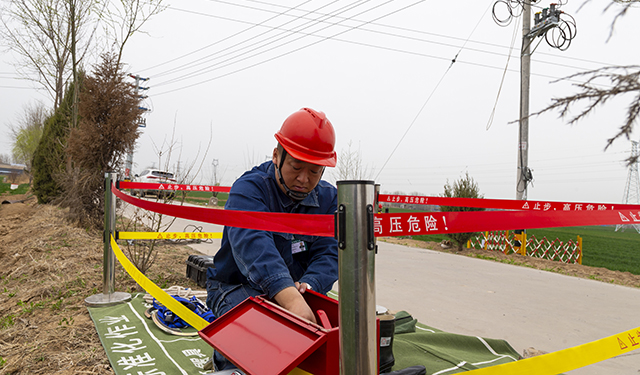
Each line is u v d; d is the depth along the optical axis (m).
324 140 1.76
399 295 4.84
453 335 3.15
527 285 5.79
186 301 3.36
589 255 13.39
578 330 3.75
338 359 1.16
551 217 1.34
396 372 2.21
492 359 2.80
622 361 3.02
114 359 2.55
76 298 4.05
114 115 8.17
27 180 58.88
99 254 6.13
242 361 1.25
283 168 1.85
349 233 1.05
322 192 2.16
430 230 1.29
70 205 8.77
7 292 4.64
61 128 13.38
